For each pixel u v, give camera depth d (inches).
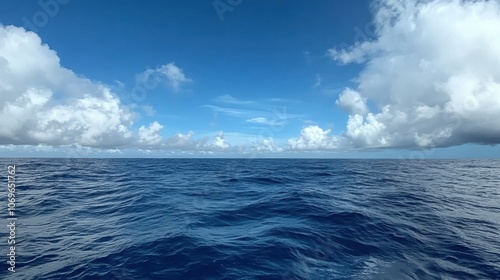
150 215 446.9
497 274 254.2
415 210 486.3
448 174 1253.7
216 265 247.9
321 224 386.0
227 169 1583.4
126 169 1498.5
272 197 599.2
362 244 318.7
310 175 1168.8
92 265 251.9
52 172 1169.4
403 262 275.9
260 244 302.5
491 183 903.7
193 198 602.5
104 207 512.7
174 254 272.5
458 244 325.7
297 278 230.7
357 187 766.5
